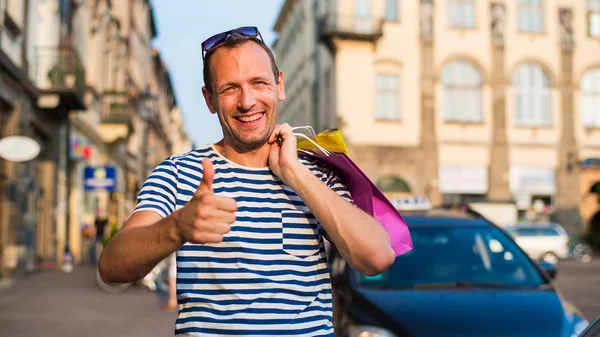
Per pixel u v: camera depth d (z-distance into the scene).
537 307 5.05
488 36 36.28
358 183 2.55
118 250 2.17
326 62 36.56
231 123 2.46
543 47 36.84
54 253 20.64
